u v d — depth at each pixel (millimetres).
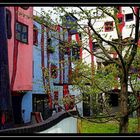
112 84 12266
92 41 10594
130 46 9633
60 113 9055
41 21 10789
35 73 23219
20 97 20984
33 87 22969
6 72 13414
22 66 19500
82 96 12086
